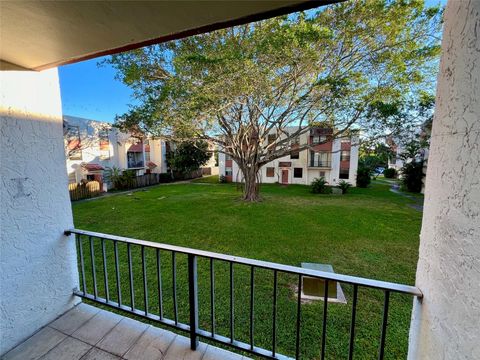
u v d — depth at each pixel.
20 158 1.58
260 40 5.94
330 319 2.54
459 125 0.75
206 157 20.84
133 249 4.59
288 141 10.66
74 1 0.91
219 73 5.85
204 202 10.38
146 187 16.77
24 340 1.63
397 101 7.34
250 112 9.06
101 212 8.29
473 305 0.65
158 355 1.51
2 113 1.47
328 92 7.38
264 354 1.38
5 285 1.53
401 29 6.18
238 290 3.11
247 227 6.44
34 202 1.67
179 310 2.66
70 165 13.77
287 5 0.99
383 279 3.63
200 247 4.93
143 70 7.55
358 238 5.53
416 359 1.01
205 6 0.98
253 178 11.06
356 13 5.92
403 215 7.93
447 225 0.81
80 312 1.91
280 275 3.55
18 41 1.24
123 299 2.87
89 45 1.30
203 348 1.56
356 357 2.03
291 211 8.56
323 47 6.16
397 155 13.16
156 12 1.01
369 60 6.90
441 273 0.84
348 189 15.15
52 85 1.76
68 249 1.93
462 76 0.74
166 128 8.00
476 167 0.65
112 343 1.61
